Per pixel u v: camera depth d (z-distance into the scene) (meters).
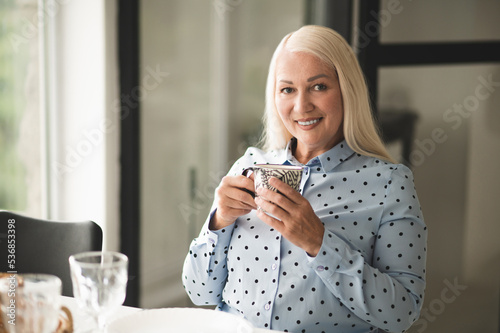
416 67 2.45
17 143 2.40
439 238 2.57
